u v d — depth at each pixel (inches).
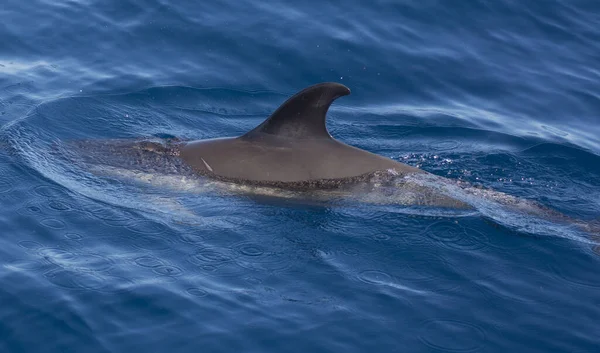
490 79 2010.3
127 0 2102.6
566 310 1133.1
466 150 1686.8
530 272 1217.4
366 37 2073.1
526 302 1144.8
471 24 2188.7
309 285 1147.3
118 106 1736.0
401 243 1268.5
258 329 1045.8
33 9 2059.5
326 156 1403.8
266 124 1437.0
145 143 1513.3
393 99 1907.0
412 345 1039.0
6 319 1027.9
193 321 1051.3
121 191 1378.0
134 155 1472.7
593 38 2210.9
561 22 2252.7
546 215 1379.2
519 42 2158.0
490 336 1066.7
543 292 1171.9
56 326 1023.0
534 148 1717.5
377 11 2166.6
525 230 1318.9
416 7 2199.8
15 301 1058.7
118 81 1829.5
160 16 2063.2
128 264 1162.6
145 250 1204.5
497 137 1764.3
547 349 1049.5
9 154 1441.9
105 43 1968.5
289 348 1016.9
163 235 1247.5
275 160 1396.4
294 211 1342.3
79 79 1819.6
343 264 1204.5
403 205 1374.3
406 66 2005.4
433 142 1728.6
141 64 1908.2
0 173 1374.3
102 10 2070.6
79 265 1148.5
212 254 1206.3
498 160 1638.8
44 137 1553.9
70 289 1090.7
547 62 2102.6
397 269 1203.2
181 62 1931.6
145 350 995.3
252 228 1285.7
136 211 1314.0
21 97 1708.9
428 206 1375.5
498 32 2178.9
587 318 1117.7
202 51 1973.4
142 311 1063.0
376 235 1285.7
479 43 2127.2
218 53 1972.2
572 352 1047.0
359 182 1392.7
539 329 1088.2
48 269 1131.3
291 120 1409.9
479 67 2044.8
